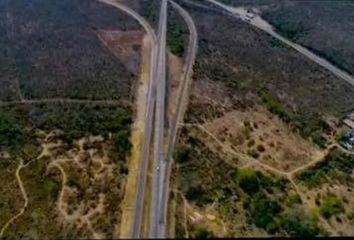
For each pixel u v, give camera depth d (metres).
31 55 197.62
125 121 157.88
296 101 191.88
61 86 176.75
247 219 131.75
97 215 124.00
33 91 174.75
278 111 177.38
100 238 117.56
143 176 136.12
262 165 153.38
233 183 141.12
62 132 153.62
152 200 128.50
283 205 140.25
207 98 173.88
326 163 162.25
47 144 149.12
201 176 139.00
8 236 124.31
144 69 189.25
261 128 168.25
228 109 171.62
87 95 171.75
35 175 138.75
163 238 117.81
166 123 158.25
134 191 131.00
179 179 135.75
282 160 158.25
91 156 143.25
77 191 131.50
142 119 160.12
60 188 133.00
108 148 146.25
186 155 144.12
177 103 168.62
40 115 162.38
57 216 125.50
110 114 161.75
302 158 161.62
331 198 146.88
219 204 132.88
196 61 196.75
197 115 163.75
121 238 117.25
